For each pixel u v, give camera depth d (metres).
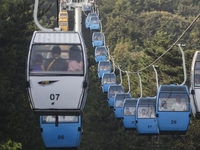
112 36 146.75
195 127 55.53
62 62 23.39
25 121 43.00
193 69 29.98
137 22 166.62
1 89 35.41
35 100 23.22
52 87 23.12
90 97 89.44
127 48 128.88
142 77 91.38
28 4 44.06
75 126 37.03
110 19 168.25
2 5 42.88
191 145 53.12
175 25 158.25
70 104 23.20
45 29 28.45
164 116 34.34
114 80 85.06
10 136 36.12
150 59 86.94
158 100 34.59
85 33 142.12
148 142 57.78
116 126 70.62
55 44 23.81
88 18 137.50
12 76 40.72
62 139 36.97
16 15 42.09
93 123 72.62
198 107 29.66
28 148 46.56
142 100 45.56
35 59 23.41
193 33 151.12
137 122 44.94
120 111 63.28
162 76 83.12
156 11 175.50
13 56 39.25
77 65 23.34
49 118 37.12
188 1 194.62
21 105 39.56
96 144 62.84
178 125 34.50
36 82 23.08
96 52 102.88
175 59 74.00
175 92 34.75
